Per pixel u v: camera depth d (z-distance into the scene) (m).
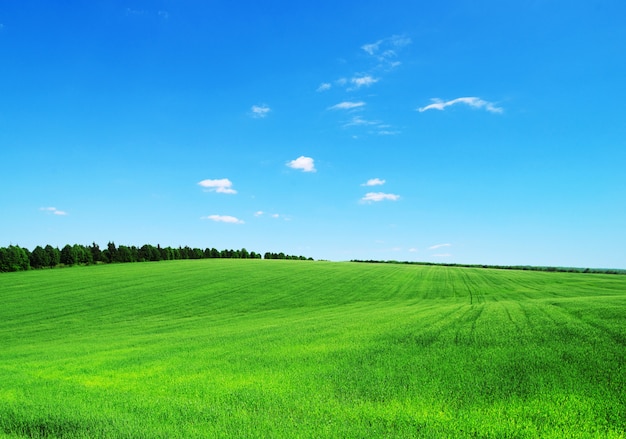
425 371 12.06
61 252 100.69
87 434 8.06
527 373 11.30
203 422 8.59
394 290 58.94
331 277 72.31
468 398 9.63
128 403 10.02
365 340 17.89
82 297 49.62
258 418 8.73
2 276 67.44
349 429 7.98
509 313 26.48
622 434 7.48
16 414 9.13
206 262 99.12
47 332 32.38
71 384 12.41
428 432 7.80
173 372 13.73
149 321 36.69
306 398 10.08
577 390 9.78
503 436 7.63
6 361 18.16
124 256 113.44
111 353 18.92
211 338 22.06
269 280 65.94
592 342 15.04
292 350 16.52
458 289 61.09
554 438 7.47
